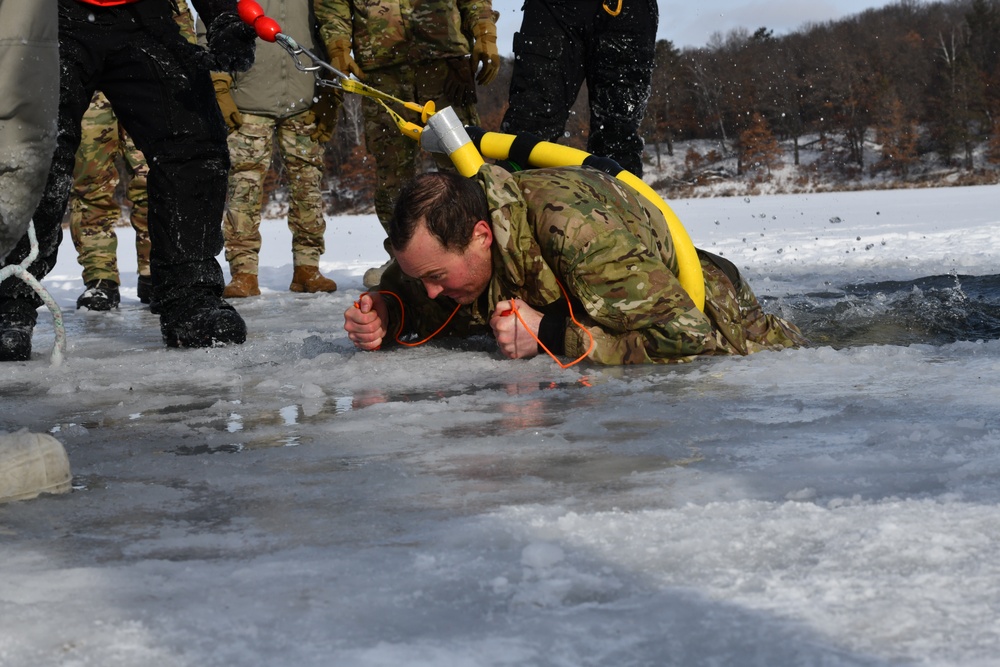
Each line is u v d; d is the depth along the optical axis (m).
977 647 0.94
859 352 2.77
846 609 1.03
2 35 1.76
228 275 8.30
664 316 2.69
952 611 1.02
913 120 52.44
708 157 54.28
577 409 2.19
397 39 5.58
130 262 11.57
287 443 1.98
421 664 0.95
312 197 6.46
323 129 6.29
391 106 5.74
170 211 3.69
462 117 5.73
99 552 1.33
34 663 0.97
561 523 1.35
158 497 1.59
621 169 3.00
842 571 1.13
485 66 5.56
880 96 51.91
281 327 4.28
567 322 2.75
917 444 1.74
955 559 1.15
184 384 2.80
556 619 1.04
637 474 1.62
